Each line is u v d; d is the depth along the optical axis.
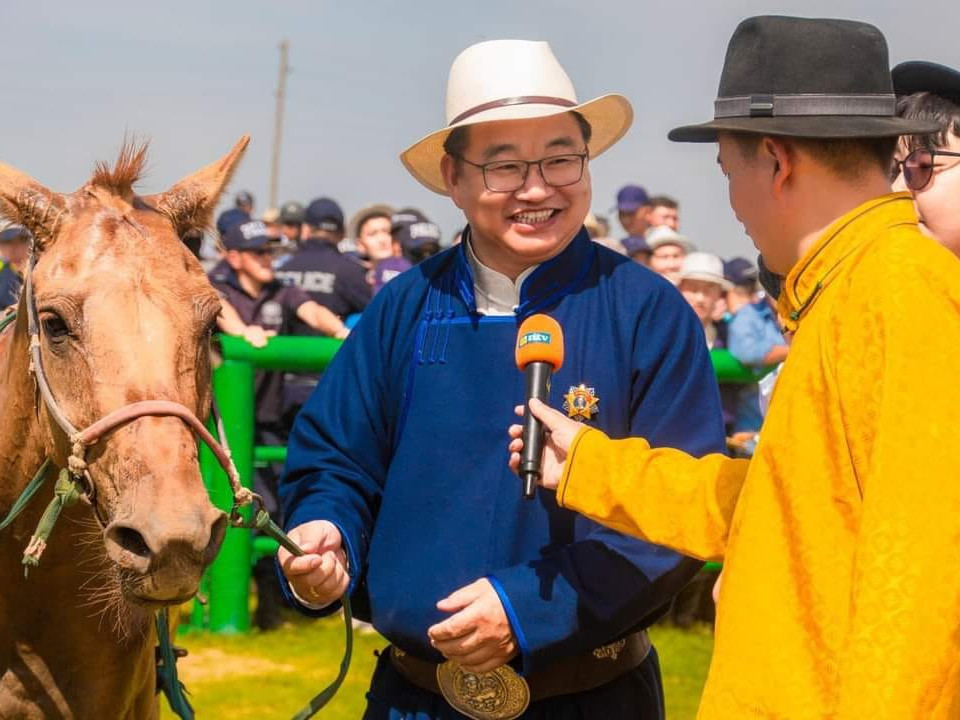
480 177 3.02
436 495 3.02
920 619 1.80
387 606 3.03
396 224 10.13
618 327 3.06
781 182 2.22
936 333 1.93
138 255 2.91
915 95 2.92
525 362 2.82
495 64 3.04
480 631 2.83
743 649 2.06
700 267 8.78
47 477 3.04
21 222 3.05
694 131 2.35
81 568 3.05
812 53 2.23
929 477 1.85
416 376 3.10
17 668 3.13
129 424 2.71
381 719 3.15
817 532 2.02
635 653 3.09
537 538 2.96
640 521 2.58
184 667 7.11
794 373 2.09
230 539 7.90
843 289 2.06
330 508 3.07
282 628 8.18
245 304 8.17
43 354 2.92
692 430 2.99
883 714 1.79
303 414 3.25
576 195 3.04
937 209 2.88
